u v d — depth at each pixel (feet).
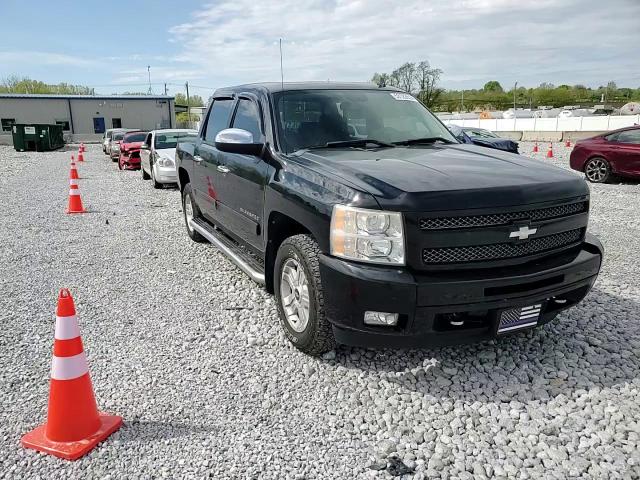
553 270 11.00
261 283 14.64
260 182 14.28
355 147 14.38
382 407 10.55
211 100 21.24
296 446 9.36
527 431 9.73
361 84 17.54
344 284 10.61
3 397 11.03
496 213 10.51
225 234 19.52
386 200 10.32
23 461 8.99
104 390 11.25
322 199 11.33
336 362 12.34
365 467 8.81
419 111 17.03
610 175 44.29
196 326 14.66
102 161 87.25
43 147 122.83
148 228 28.12
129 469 8.77
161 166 44.78
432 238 10.27
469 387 11.19
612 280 17.89
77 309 15.99
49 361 12.70
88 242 24.86
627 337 13.42
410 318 10.26
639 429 9.65
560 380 11.33
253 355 12.86
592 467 8.73
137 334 14.14
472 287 10.26
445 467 8.81
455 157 13.11
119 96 181.37
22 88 294.25
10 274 19.66
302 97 15.62
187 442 9.47
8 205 36.22
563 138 123.24
